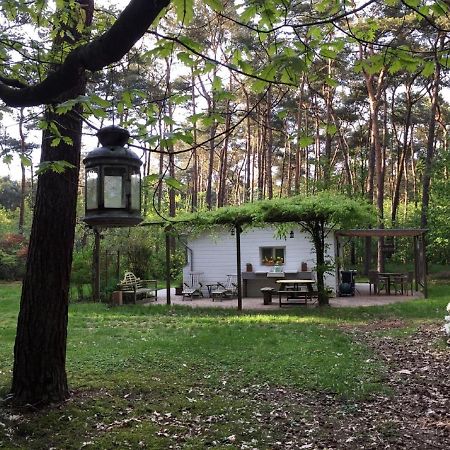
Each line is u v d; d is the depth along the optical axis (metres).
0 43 3.12
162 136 2.49
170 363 6.95
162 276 23.39
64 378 5.21
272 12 2.41
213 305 15.21
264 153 29.09
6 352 7.72
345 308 13.68
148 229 20.11
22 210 30.56
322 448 4.12
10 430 4.35
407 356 7.45
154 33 2.43
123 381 5.93
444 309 12.59
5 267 25.06
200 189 45.75
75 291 16.95
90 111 2.85
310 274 17.39
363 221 13.34
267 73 2.28
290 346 8.10
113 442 4.16
